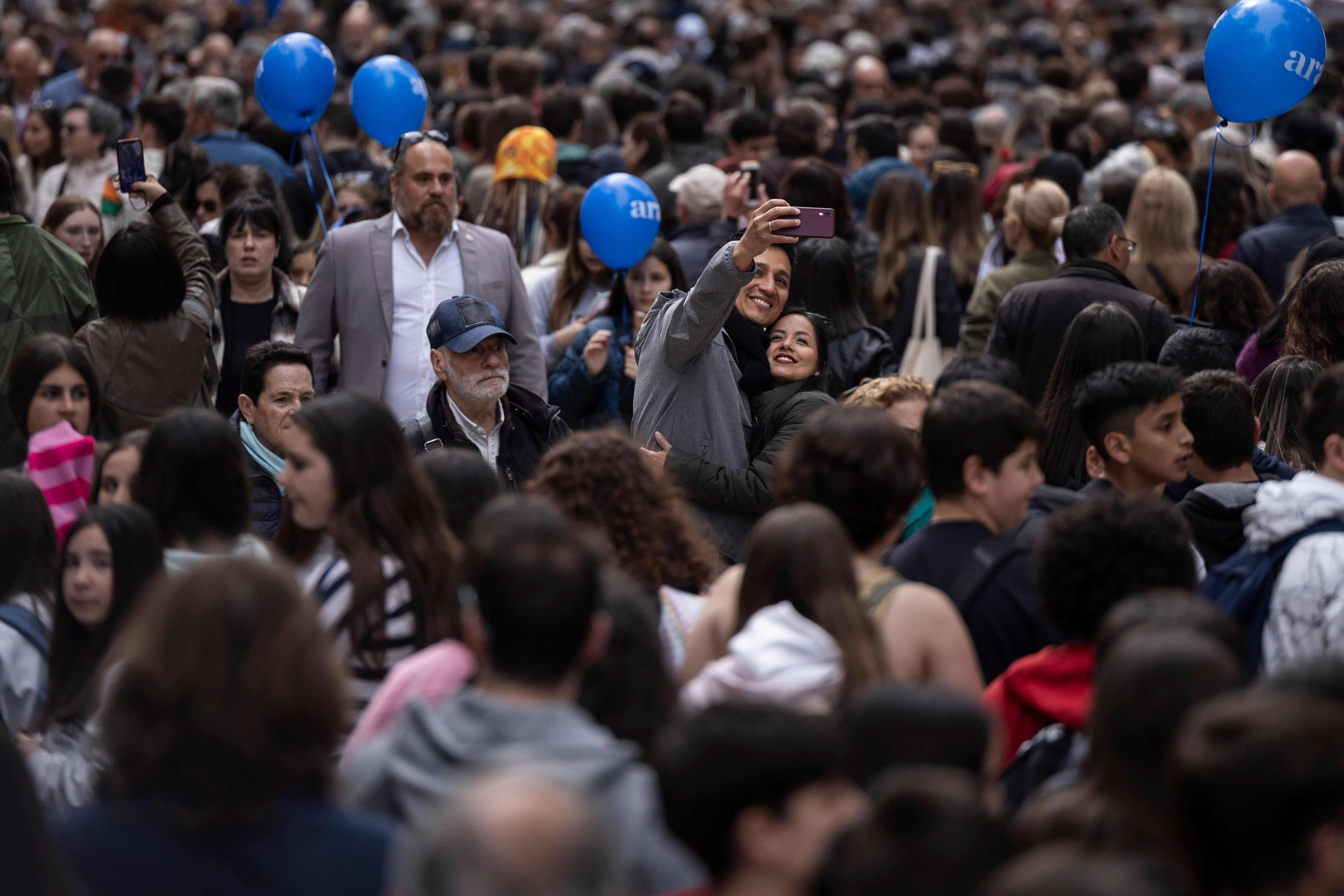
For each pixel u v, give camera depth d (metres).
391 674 6.88
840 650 6.80
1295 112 19.08
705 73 25.81
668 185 20.09
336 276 13.20
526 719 5.47
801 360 11.45
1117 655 5.59
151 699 5.13
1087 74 33.25
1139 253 15.77
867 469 7.66
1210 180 14.40
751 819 4.87
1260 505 8.12
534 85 24.47
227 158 19.53
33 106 22.12
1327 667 5.28
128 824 5.07
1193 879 4.80
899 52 33.19
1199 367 11.77
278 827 5.10
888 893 4.32
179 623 5.24
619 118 24.70
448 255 13.36
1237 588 8.16
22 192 20.64
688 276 16.44
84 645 7.99
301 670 5.25
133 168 13.01
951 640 7.36
